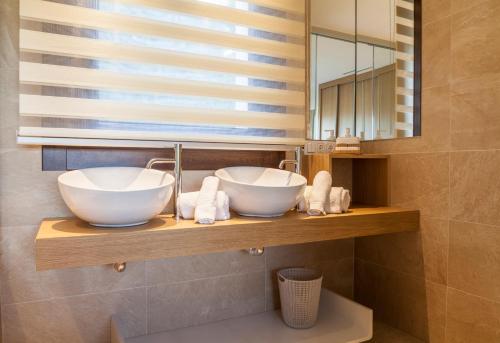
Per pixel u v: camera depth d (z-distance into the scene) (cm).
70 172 123
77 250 101
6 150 126
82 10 131
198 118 155
